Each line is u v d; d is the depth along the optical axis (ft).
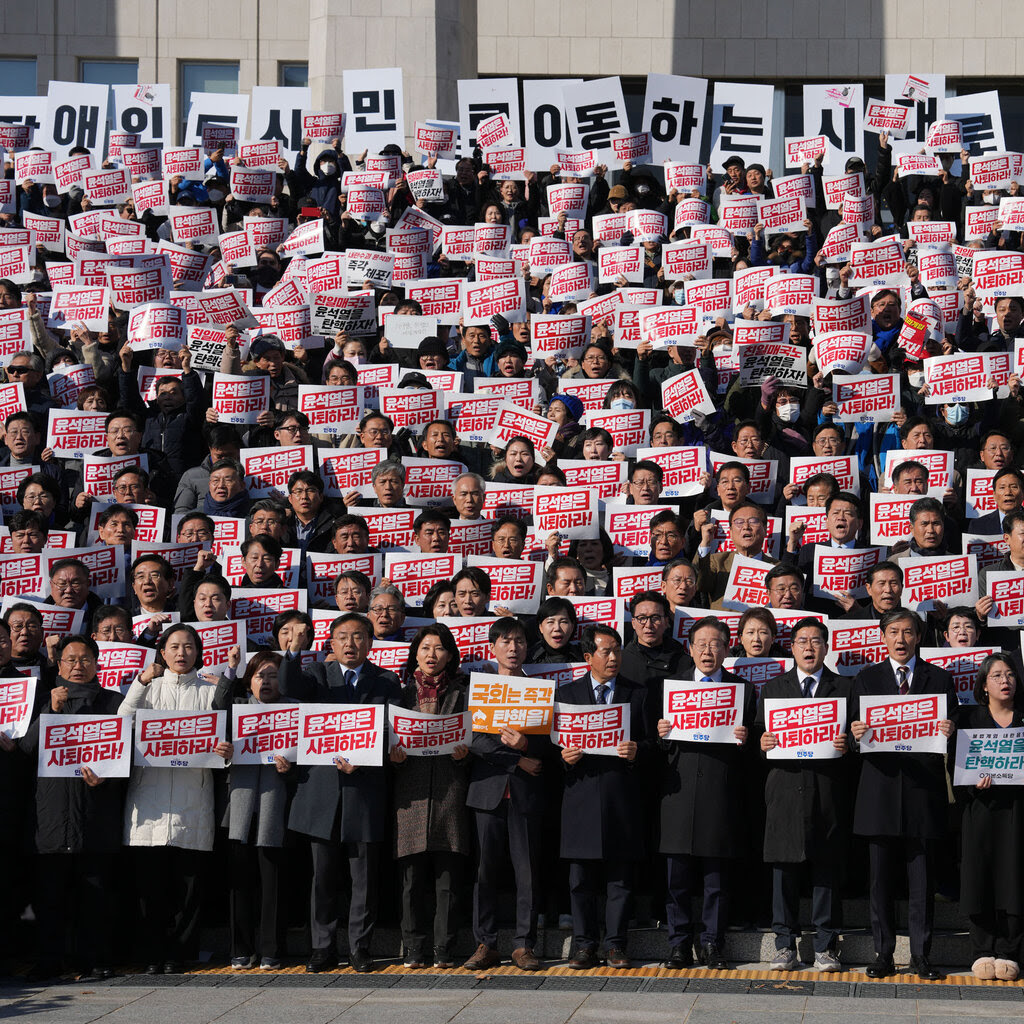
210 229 55.93
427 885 32.96
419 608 36.86
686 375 43.37
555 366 47.37
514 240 59.21
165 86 68.49
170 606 36.99
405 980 30.63
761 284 48.08
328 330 49.57
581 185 58.29
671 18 80.74
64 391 46.37
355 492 40.55
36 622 33.32
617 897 31.53
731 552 37.40
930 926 30.60
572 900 31.60
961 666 32.37
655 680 32.27
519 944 31.45
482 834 31.60
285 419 41.57
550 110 63.46
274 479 40.65
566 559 36.24
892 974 30.58
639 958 32.35
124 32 82.12
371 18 69.41
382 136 64.64
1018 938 30.42
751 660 32.68
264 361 45.75
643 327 46.98
